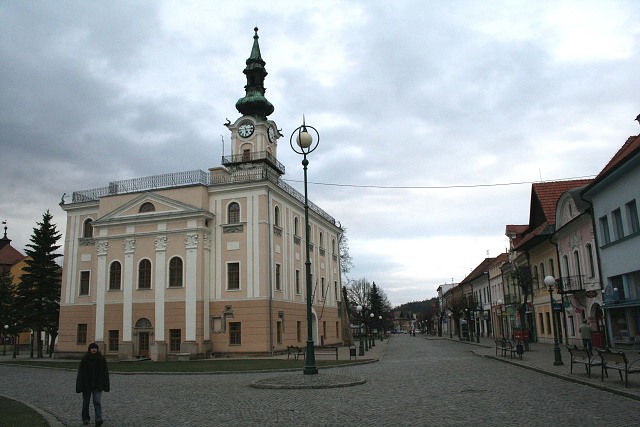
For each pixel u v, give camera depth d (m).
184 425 10.76
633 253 24.66
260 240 39.12
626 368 13.73
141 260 40.44
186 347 37.34
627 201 24.95
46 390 18.30
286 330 41.03
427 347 50.03
